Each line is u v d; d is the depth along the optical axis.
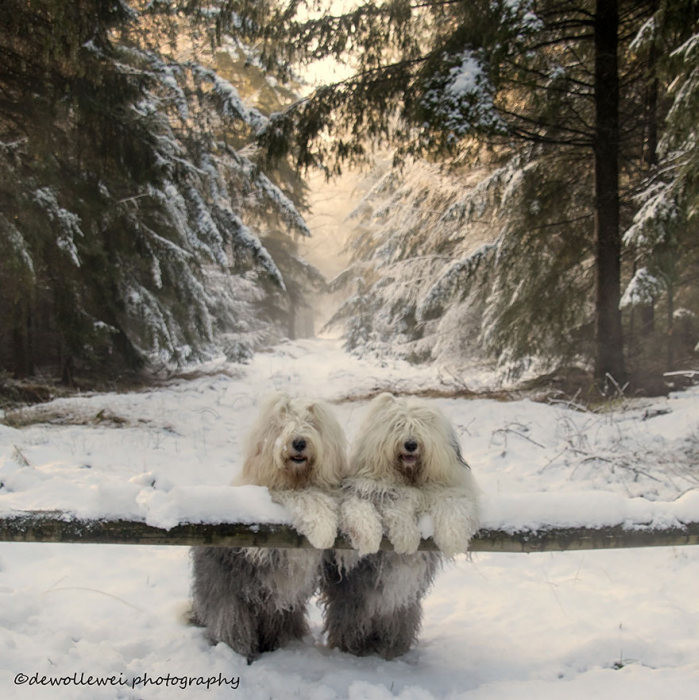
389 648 3.83
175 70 17.14
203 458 8.36
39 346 16.11
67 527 3.03
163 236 16.20
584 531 3.25
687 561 5.24
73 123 13.01
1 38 11.67
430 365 18.83
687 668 3.39
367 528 3.15
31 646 3.56
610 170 11.52
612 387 11.33
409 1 11.65
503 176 13.32
